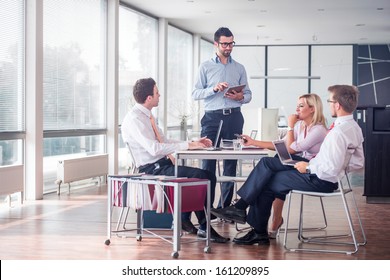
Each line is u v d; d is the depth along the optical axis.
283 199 5.48
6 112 7.95
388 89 17.69
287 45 17.67
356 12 12.39
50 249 4.95
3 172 7.51
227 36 6.27
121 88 11.30
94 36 10.24
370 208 7.52
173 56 14.19
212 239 5.25
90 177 9.73
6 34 7.90
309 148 5.36
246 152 5.12
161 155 5.30
